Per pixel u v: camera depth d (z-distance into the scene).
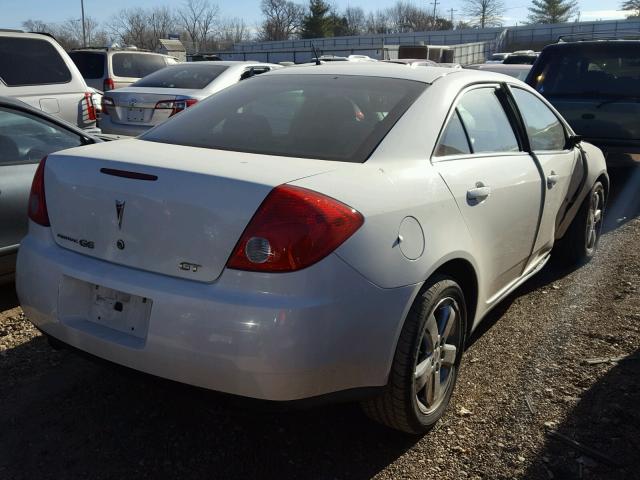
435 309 2.68
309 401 2.30
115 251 2.49
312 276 2.20
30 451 2.67
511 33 70.25
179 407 3.04
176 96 8.18
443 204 2.75
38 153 4.36
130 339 2.42
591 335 3.79
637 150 6.89
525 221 3.64
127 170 2.49
